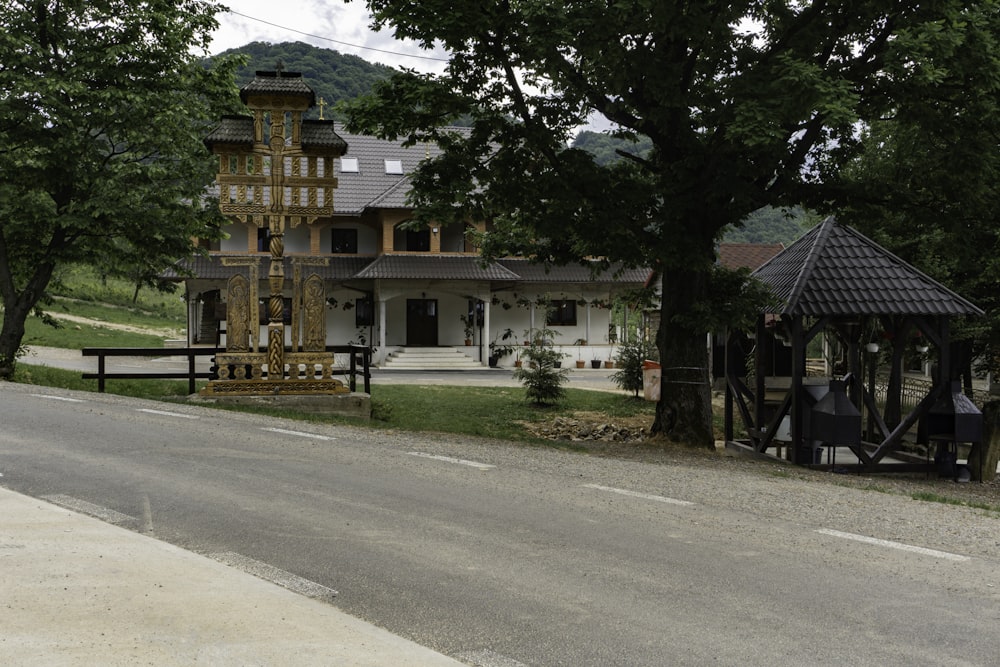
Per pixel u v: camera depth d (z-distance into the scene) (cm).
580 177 1485
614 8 1280
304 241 4134
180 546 668
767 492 1001
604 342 4406
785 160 1569
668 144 1547
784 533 780
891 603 581
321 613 511
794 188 1592
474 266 4003
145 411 1447
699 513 853
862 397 1683
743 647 490
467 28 1341
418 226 1619
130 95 2080
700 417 1661
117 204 2069
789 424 1634
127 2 2183
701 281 1642
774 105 1270
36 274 2284
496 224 1873
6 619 470
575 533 746
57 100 2028
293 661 432
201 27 2333
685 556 684
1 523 682
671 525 794
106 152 2259
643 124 1544
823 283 1520
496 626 514
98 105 2100
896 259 1570
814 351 3844
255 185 1800
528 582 602
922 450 1612
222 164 1786
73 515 719
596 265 1808
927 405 1505
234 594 535
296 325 1847
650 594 584
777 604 571
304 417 1573
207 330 4044
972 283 1981
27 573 554
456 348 4044
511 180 1539
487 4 1327
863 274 1542
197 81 2389
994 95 1438
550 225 1506
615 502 890
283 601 529
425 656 450
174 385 2297
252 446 1148
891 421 1669
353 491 889
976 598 600
